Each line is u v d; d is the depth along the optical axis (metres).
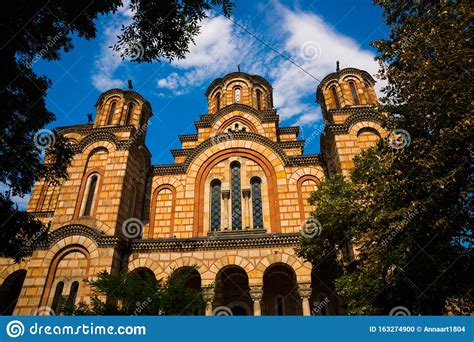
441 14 12.07
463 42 11.24
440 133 10.95
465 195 10.69
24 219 12.98
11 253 13.02
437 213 11.69
